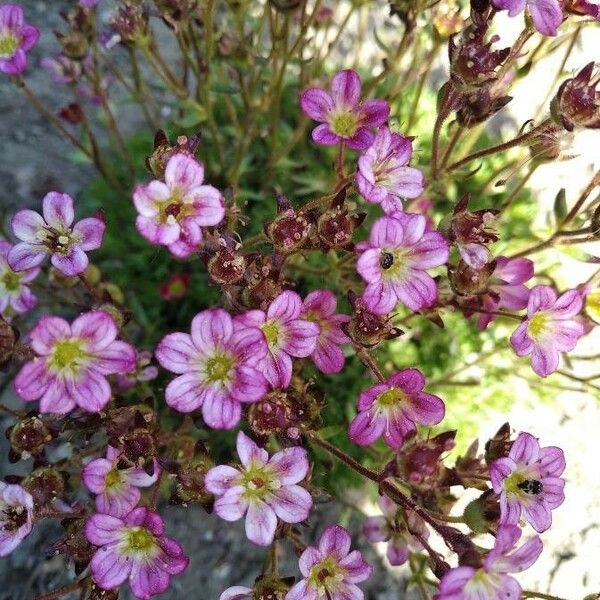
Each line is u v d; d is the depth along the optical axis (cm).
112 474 11
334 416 15
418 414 11
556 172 19
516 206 18
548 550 16
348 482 15
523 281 13
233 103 19
